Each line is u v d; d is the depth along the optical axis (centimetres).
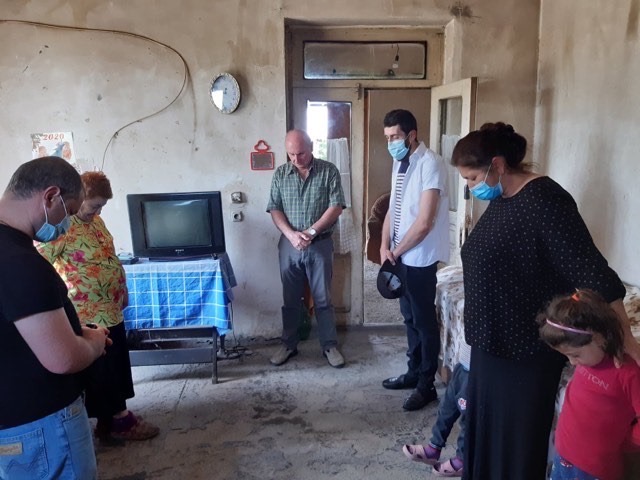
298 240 312
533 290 154
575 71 308
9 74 331
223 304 302
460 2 342
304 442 246
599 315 137
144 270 298
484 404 169
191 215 311
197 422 265
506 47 348
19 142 338
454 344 280
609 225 280
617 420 144
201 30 335
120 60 335
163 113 342
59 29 329
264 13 336
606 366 144
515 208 153
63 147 340
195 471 226
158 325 304
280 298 367
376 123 402
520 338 157
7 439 128
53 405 131
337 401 285
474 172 158
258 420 266
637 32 255
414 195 262
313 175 320
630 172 262
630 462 157
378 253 407
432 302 266
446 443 242
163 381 312
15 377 126
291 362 337
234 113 345
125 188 347
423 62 367
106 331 157
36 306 120
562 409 159
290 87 365
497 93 352
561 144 325
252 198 354
